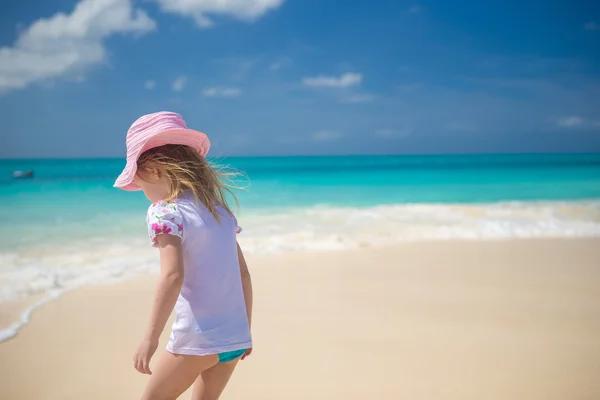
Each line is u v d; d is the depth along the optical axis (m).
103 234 9.57
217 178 2.48
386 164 51.03
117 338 4.41
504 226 10.46
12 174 29.56
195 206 2.24
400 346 4.21
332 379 3.59
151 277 6.47
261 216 11.80
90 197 15.67
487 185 21.12
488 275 6.63
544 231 10.11
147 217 2.19
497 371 3.72
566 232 10.07
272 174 29.92
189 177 2.28
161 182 2.34
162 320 2.04
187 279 2.16
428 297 5.61
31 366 3.81
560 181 22.69
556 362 3.88
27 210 12.74
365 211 12.84
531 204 14.48
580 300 5.55
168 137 2.32
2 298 5.48
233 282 2.27
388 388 3.45
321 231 9.77
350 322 4.78
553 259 7.68
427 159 72.56
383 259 7.54
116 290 5.88
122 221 11.08
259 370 3.74
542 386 3.46
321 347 4.18
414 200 15.80
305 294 5.70
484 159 65.94
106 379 3.64
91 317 4.93
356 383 3.53
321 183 22.44
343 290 5.87
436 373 3.68
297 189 19.42
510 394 3.35
